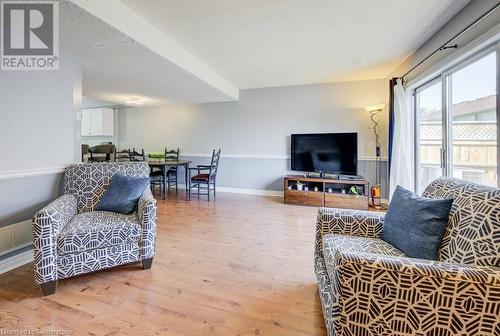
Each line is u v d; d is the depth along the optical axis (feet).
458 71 8.53
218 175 19.58
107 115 22.26
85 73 11.78
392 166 12.80
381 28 9.02
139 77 12.37
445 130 9.20
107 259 6.51
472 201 4.00
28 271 7.01
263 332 4.76
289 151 17.62
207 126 19.76
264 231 10.46
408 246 4.50
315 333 4.75
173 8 7.69
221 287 6.26
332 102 16.48
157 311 5.33
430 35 9.62
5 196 7.26
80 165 8.34
